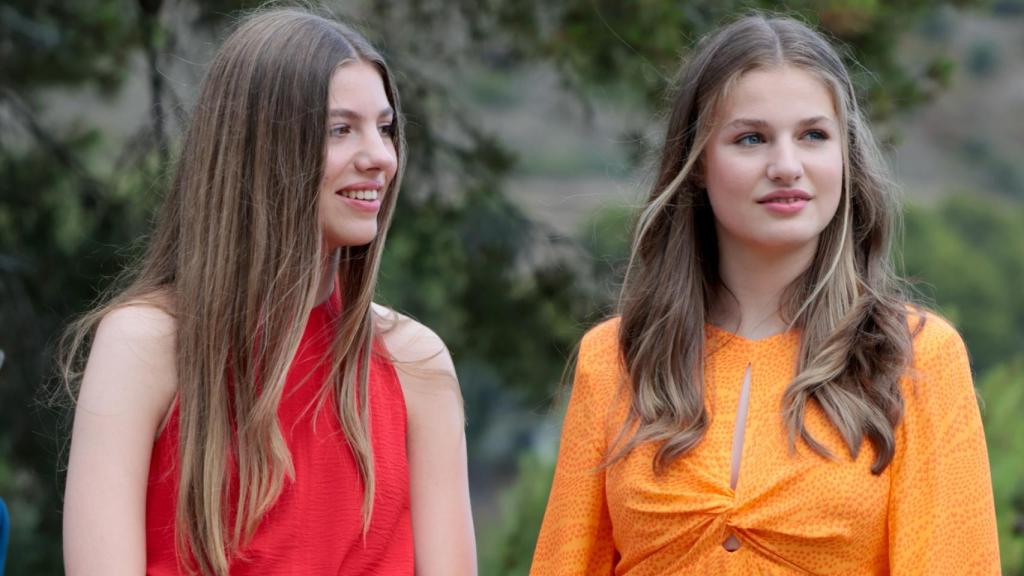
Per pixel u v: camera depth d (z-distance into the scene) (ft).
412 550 23.20
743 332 23.25
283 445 21.81
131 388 21.75
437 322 63.00
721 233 23.44
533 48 55.36
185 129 22.65
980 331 231.30
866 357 22.16
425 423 23.70
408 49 57.57
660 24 49.29
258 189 21.71
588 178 232.73
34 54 61.26
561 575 23.44
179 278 22.08
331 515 22.26
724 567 21.94
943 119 337.72
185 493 21.58
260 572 21.81
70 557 21.39
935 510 21.65
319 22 22.31
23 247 58.85
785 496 21.80
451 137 61.05
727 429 22.57
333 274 23.03
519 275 60.34
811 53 22.35
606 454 23.41
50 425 56.08
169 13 49.90
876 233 23.18
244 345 21.89
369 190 22.09
